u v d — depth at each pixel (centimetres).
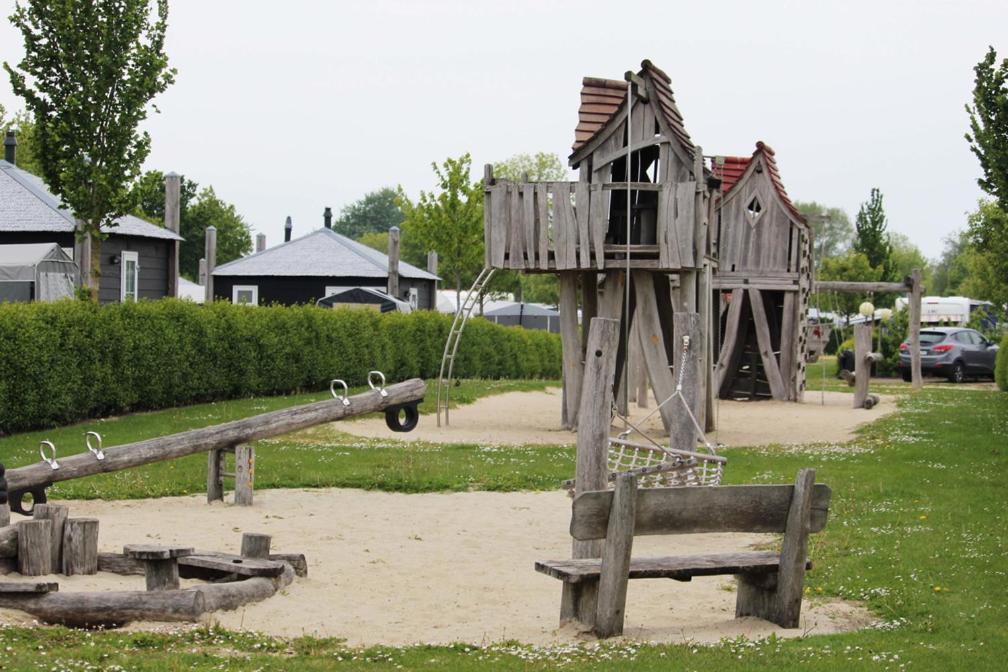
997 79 2170
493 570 1152
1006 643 816
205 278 5403
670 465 1222
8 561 1062
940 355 4703
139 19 2642
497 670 753
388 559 1198
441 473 1761
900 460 1908
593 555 1043
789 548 891
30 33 2605
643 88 2295
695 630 884
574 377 2469
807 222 3341
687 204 2241
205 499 1562
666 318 2495
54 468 1430
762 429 2530
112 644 805
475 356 4384
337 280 5384
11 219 3647
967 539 1209
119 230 3869
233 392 3033
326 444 2111
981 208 5869
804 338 3384
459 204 5656
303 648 822
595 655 788
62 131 2598
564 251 2316
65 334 2333
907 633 855
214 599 930
